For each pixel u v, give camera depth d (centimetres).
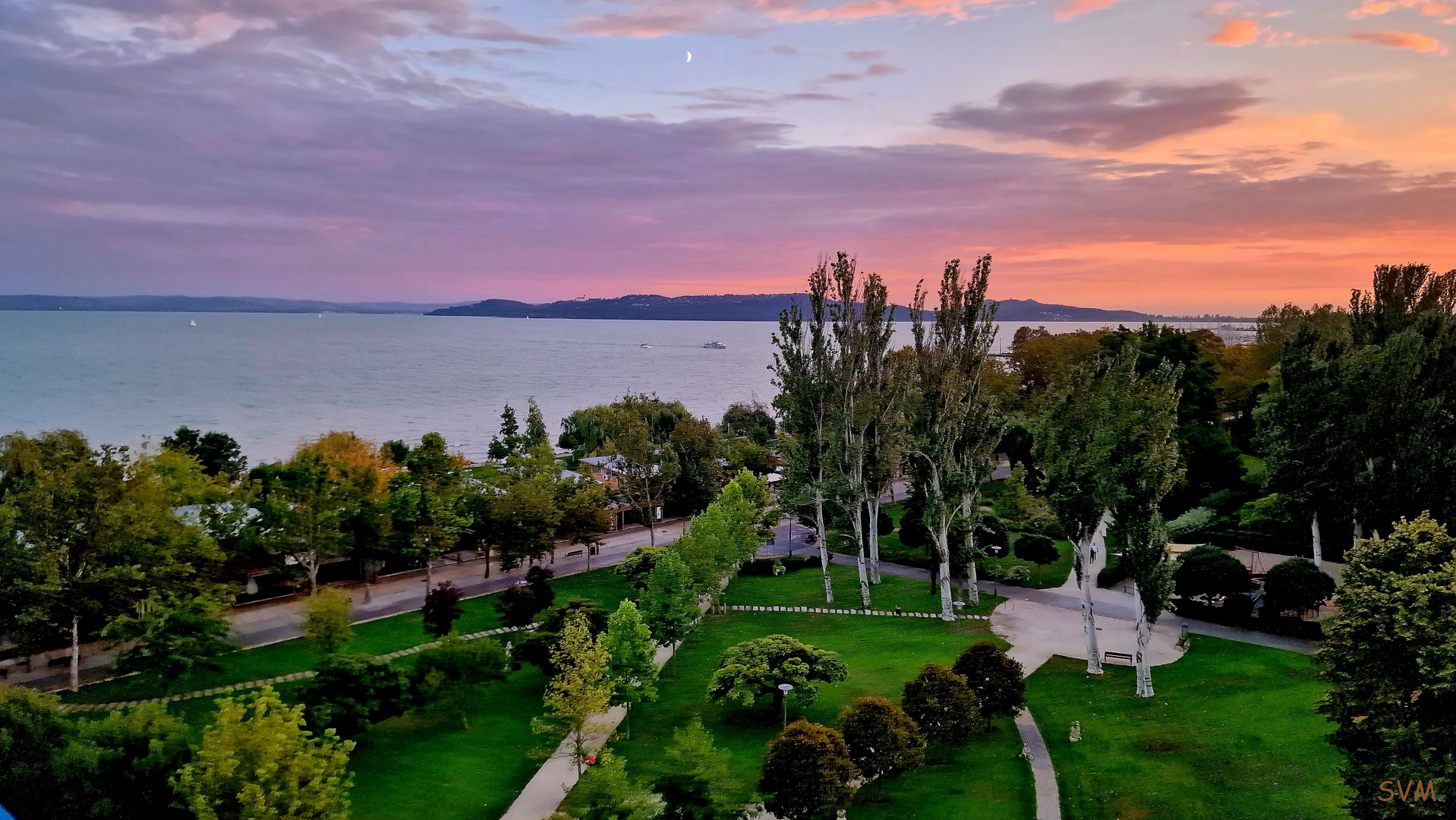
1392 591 3142
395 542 7619
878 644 6353
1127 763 4222
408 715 5175
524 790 4334
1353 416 6038
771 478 12438
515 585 7288
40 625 5119
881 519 9969
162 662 4872
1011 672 4669
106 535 5409
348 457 7725
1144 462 4991
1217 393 12312
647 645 5028
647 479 9725
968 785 4119
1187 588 6269
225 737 3288
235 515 7050
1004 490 8931
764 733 4859
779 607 7506
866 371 7544
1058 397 6488
